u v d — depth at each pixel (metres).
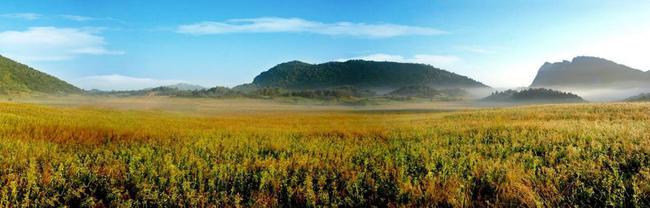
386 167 11.88
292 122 41.22
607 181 9.52
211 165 12.66
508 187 9.41
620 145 14.28
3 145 14.80
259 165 12.54
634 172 10.81
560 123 24.88
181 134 22.89
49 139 18.48
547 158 13.27
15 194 8.89
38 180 10.11
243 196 9.98
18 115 30.36
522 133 19.44
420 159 13.66
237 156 15.05
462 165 12.26
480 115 42.19
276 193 9.97
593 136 16.86
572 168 11.12
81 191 9.46
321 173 11.63
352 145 17.84
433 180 10.21
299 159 13.14
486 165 11.83
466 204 8.92
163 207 9.22
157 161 12.81
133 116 44.03
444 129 24.84
